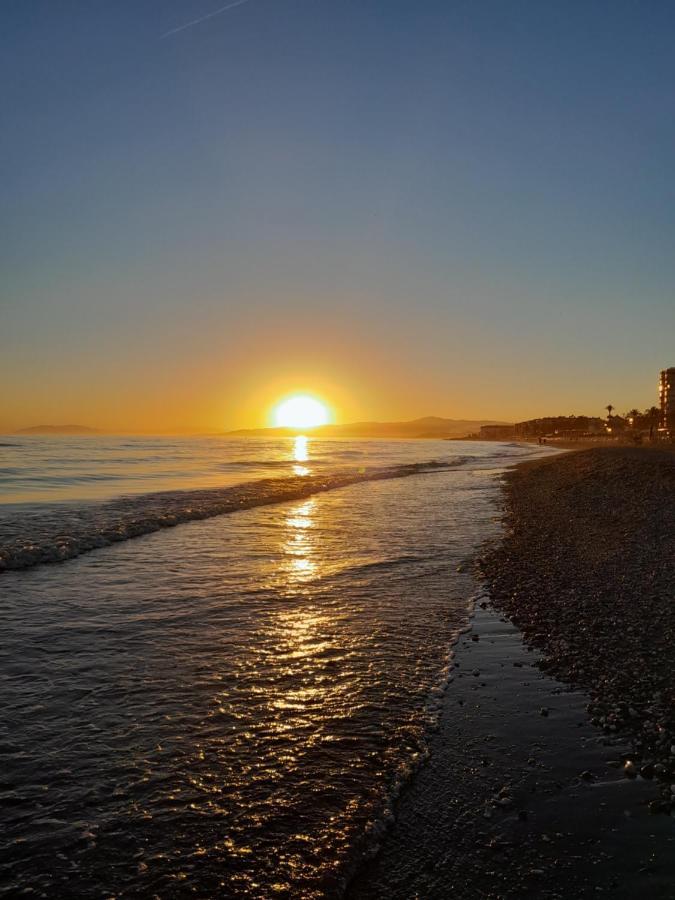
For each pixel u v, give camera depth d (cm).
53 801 479
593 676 731
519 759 552
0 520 1920
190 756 547
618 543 1538
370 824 459
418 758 550
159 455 7931
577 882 402
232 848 432
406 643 854
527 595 1096
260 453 9075
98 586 1143
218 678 720
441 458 8394
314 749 564
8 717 611
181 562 1370
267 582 1190
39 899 381
